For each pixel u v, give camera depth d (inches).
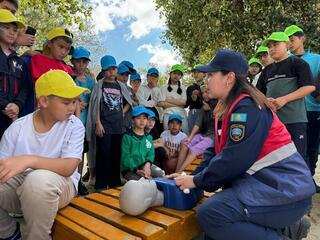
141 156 177.6
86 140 181.5
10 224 98.2
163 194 102.3
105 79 187.2
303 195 91.2
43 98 92.4
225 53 97.3
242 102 93.1
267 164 92.8
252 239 92.8
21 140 96.7
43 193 86.0
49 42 156.6
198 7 385.4
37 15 433.1
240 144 89.7
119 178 187.5
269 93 153.2
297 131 148.8
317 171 251.0
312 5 330.6
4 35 132.2
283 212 92.3
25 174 96.1
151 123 184.2
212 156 111.5
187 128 227.5
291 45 174.2
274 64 155.5
